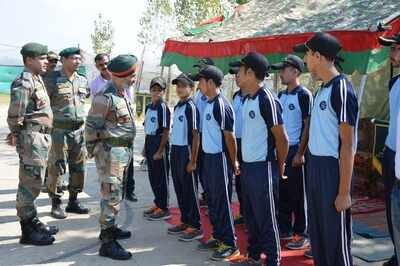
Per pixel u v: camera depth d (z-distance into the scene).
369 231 5.04
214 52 6.97
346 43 5.07
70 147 5.49
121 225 5.30
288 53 5.77
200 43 7.32
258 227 3.77
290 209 4.61
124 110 4.29
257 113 3.60
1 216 5.55
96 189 7.09
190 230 4.82
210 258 4.25
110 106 4.23
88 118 4.27
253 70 3.61
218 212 4.25
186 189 4.82
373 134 6.76
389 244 4.64
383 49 4.98
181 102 4.85
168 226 5.28
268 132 3.61
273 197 3.68
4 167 8.79
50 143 4.68
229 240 4.24
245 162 3.71
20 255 4.32
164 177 5.52
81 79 5.62
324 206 3.09
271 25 7.26
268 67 3.69
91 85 6.40
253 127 3.64
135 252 4.44
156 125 5.46
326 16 6.61
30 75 4.46
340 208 2.98
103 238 4.32
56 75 5.38
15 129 4.41
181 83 4.81
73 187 5.65
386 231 5.05
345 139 2.92
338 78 3.00
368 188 6.74
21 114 4.36
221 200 4.23
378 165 6.44
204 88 4.24
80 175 5.62
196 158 4.67
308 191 3.22
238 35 7.33
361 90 5.18
